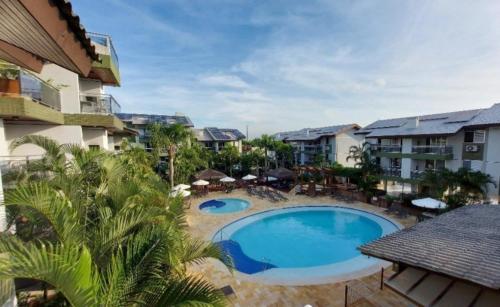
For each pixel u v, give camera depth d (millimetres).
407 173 25406
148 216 5352
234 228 17922
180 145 28141
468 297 4883
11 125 9578
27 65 4844
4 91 7035
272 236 17859
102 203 6383
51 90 9148
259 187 31109
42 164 6629
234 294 9133
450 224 6656
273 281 10352
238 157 39750
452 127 21922
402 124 29391
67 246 3066
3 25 2314
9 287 3918
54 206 3988
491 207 8367
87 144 13016
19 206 4582
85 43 2676
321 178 31312
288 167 46375
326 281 10250
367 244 5793
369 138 30750
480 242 5188
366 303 8719
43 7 1965
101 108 12258
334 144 41250
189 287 3756
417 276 5742
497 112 19969
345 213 21688
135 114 42750
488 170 19562
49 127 10422
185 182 29578
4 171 6137
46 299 5211
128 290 3672
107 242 4617
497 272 3883
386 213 19875
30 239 4648
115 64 13180
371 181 24156
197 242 5852
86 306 2811
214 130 53438
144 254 4070
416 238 5781
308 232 18562
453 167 22234
